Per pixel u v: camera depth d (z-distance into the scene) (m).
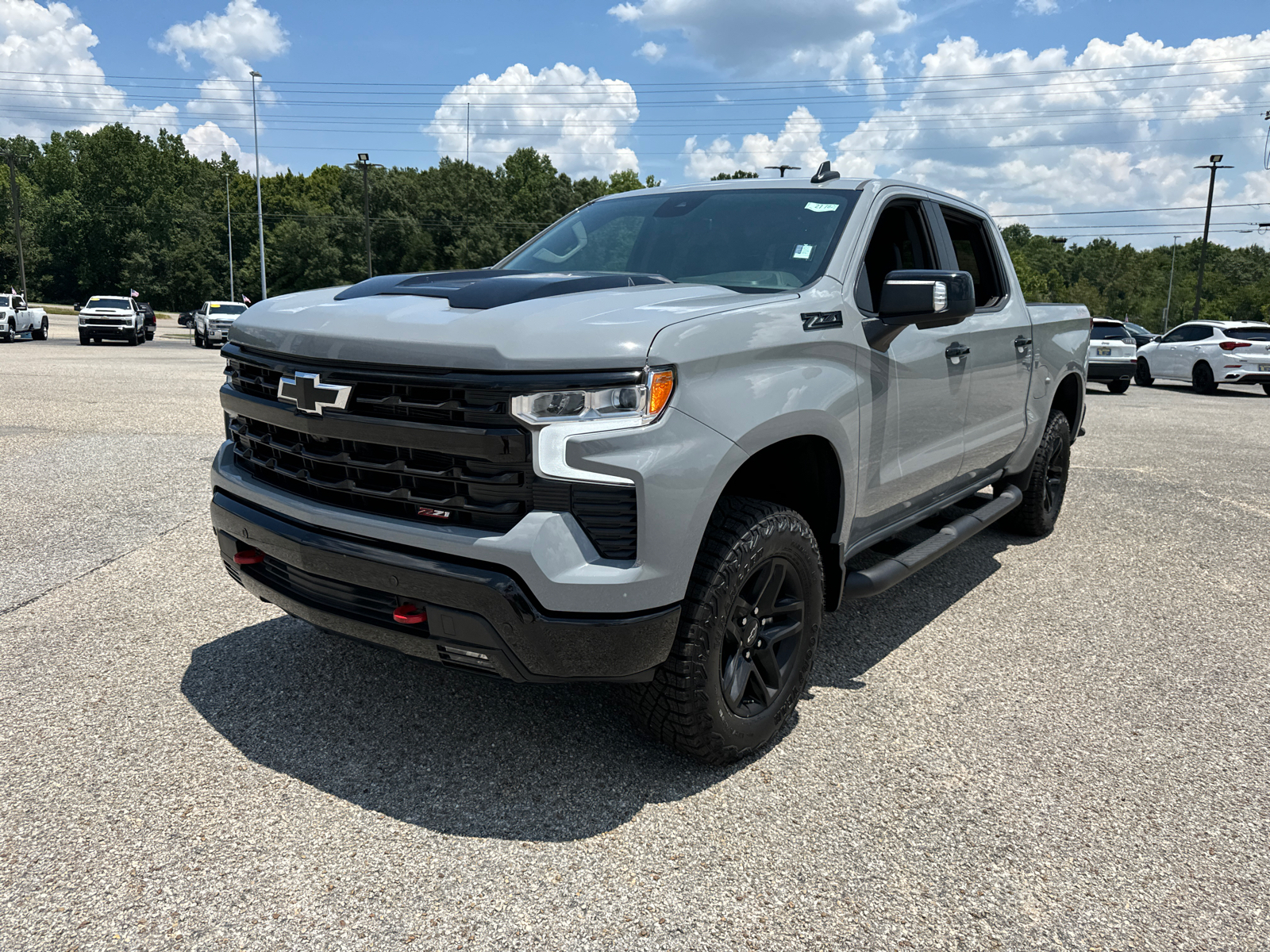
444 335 2.36
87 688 3.28
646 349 2.30
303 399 2.59
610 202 4.09
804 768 2.84
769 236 3.38
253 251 87.00
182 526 5.56
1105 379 18.75
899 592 4.75
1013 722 3.21
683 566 2.41
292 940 2.01
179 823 2.45
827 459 3.06
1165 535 6.07
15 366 17.92
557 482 2.27
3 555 4.92
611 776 2.75
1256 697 3.47
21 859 2.27
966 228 4.51
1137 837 2.50
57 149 118.69
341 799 2.59
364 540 2.50
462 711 3.15
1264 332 19.61
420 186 93.44
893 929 2.10
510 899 2.17
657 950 2.01
